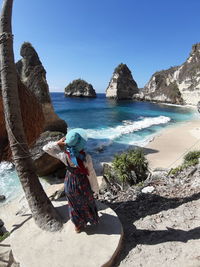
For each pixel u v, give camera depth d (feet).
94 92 371.35
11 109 10.96
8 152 14.08
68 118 128.57
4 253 10.65
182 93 246.88
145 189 16.51
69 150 10.11
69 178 10.42
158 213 12.82
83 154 10.24
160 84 309.83
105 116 140.56
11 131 11.09
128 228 12.03
